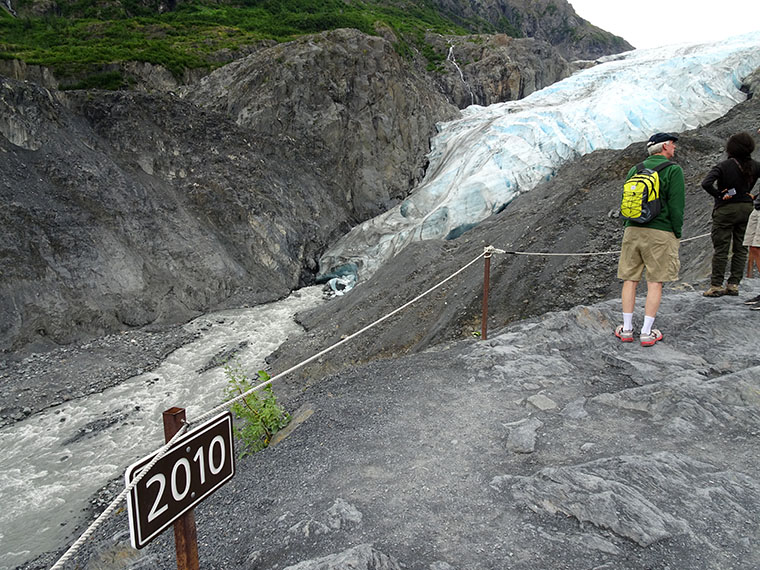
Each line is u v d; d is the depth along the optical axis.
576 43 93.44
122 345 14.52
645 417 3.78
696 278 7.64
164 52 29.94
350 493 3.37
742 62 24.00
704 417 3.59
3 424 10.47
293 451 4.38
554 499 2.90
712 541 2.50
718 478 2.94
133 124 20.23
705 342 4.73
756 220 5.25
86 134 19.11
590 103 23.25
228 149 22.45
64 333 14.57
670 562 2.39
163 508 1.78
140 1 40.97
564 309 9.93
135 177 19.47
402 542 2.76
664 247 4.50
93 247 16.33
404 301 13.28
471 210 19.33
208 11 42.19
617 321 5.48
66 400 11.54
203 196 20.58
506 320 10.48
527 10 95.31
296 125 25.28
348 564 2.42
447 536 2.78
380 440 4.10
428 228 19.66
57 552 6.94
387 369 6.12
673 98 22.42
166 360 13.90
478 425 4.07
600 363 4.84
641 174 4.46
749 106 18.58
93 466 9.09
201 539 3.45
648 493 2.87
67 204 16.62
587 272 10.53
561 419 3.95
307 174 24.67
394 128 28.09
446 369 5.45
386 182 27.00
